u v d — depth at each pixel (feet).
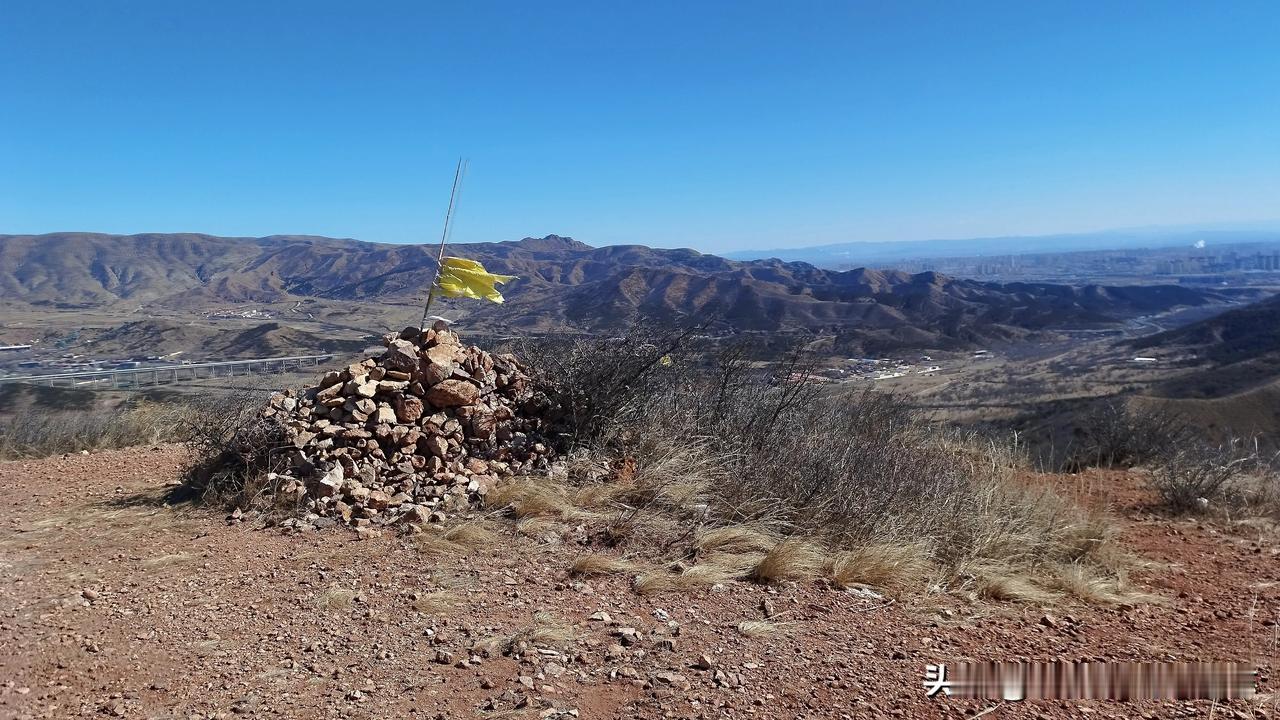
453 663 10.76
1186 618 13.79
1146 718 9.84
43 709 9.32
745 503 17.35
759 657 11.28
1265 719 9.82
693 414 21.89
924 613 13.39
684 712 9.53
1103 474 28.04
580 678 10.38
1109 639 12.63
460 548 15.29
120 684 10.03
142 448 27.27
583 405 20.77
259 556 15.12
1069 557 17.43
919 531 16.60
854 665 11.16
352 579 13.94
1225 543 19.22
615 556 15.21
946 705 10.03
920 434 29.45
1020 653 11.84
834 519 17.06
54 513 18.31
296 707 9.46
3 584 13.73
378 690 9.93
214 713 9.28
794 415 23.11
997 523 17.35
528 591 13.51
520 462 19.67
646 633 11.96
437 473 18.67
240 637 11.58
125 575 14.20
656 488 18.10
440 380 20.11
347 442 18.86
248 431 19.38
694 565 14.87
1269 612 14.10
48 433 29.09
